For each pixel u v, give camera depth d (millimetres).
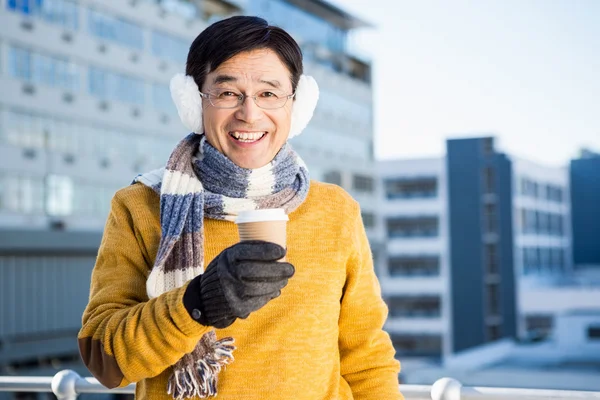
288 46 1406
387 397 1509
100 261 1399
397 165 45688
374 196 36375
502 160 45312
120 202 1430
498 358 29203
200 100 1405
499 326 44281
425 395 1825
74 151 22125
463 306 44500
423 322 44219
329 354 1430
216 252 1391
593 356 28797
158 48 25156
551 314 44594
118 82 23656
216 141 1395
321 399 1414
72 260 21984
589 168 56875
